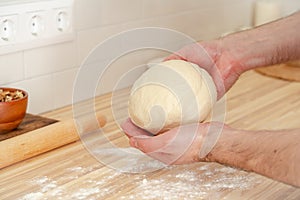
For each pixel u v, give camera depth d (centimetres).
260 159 79
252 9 188
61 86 126
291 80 153
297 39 107
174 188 89
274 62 107
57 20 121
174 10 152
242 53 102
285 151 76
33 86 119
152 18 145
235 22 180
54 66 123
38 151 100
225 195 87
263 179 93
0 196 86
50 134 102
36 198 85
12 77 114
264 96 140
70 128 106
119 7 135
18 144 97
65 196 86
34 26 116
